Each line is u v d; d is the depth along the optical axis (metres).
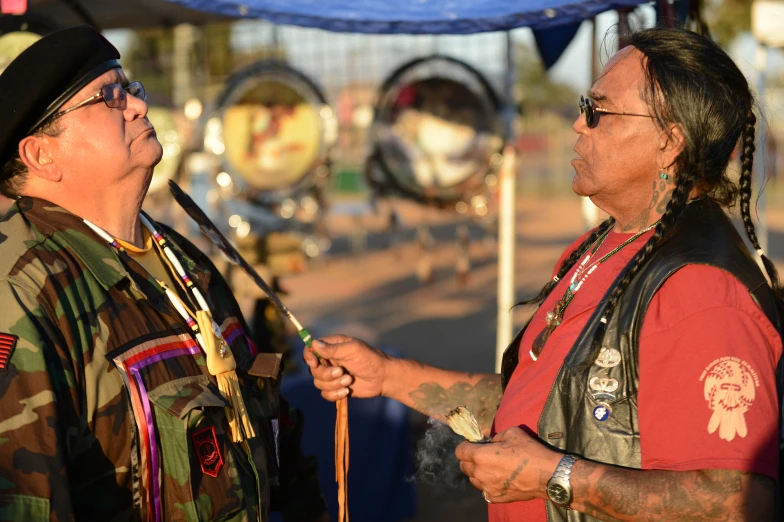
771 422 1.33
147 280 1.57
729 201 1.63
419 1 2.47
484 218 5.64
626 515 1.37
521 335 1.84
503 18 2.46
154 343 1.50
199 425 1.51
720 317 1.36
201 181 5.15
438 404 2.00
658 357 1.41
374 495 3.79
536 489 1.46
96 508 1.39
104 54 1.53
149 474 1.43
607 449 1.46
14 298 1.33
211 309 1.75
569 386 1.52
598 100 1.60
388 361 2.00
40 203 1.50
